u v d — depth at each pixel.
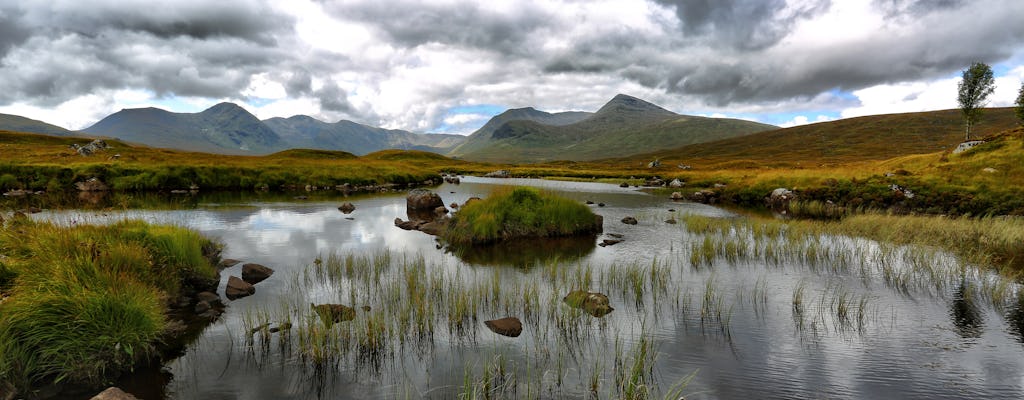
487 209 25.47
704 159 187.62
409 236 25.22
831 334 11.10
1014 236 21.36
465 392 7.95
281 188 61.72
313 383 8.62
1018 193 34.72
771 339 10.80
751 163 135.12
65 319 8.62
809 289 14.88
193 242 15.44
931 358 9.84
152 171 56.47
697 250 20.17
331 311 11.80
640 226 29.61
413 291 13.70
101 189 51.62
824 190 43.06
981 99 75.56
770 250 19.97
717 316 12.30
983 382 8.80
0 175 49.34
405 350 10.03
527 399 8.02
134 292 10.23
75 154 82.25
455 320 11.55
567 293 14.25
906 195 38.47
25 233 12.51
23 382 7.98
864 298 13.84
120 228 14.77
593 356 9.84
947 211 35.00
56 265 10.28
